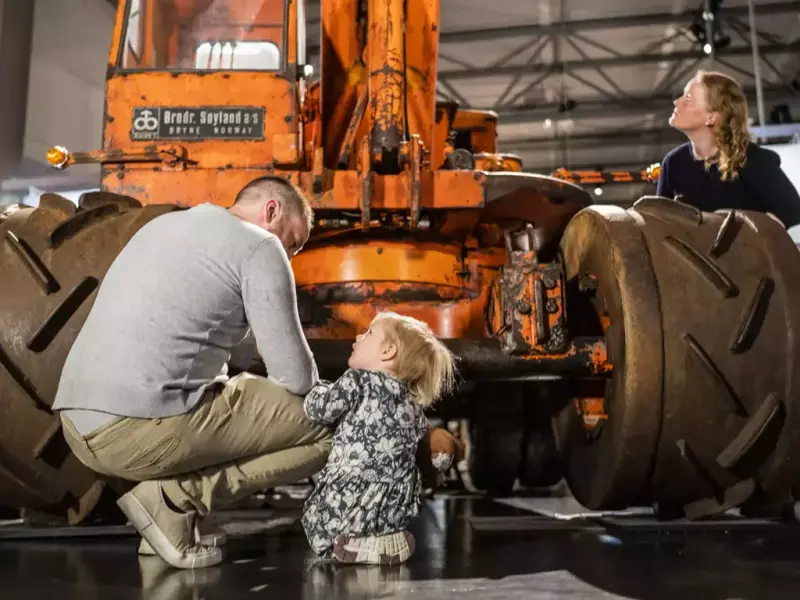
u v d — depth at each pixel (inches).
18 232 87.3
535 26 509.4
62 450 86.4
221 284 77.3
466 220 114.7
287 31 110.7
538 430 153.0
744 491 87.7
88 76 383.6
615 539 91.3
